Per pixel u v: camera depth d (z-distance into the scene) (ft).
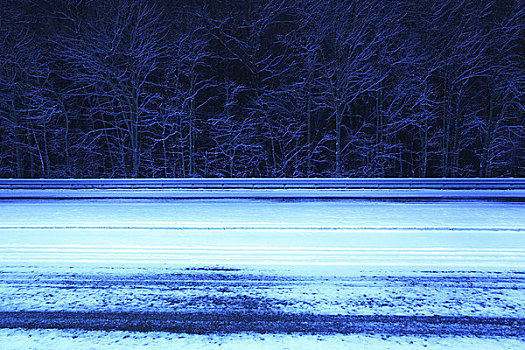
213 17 89.97
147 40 83.82
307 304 15.83
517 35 84.07
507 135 86.89
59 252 23.58
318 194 50.67
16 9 84.12
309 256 22.53
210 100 93.40
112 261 21.68
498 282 18.29
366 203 44.65
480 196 48.01
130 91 86.99
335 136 86.84
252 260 21.80
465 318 14.51
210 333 13.39
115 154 95.45
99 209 40.57
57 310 15.29
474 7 85.30
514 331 13.50
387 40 88.43
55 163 97.04
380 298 16.40
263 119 88.84
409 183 55.62
